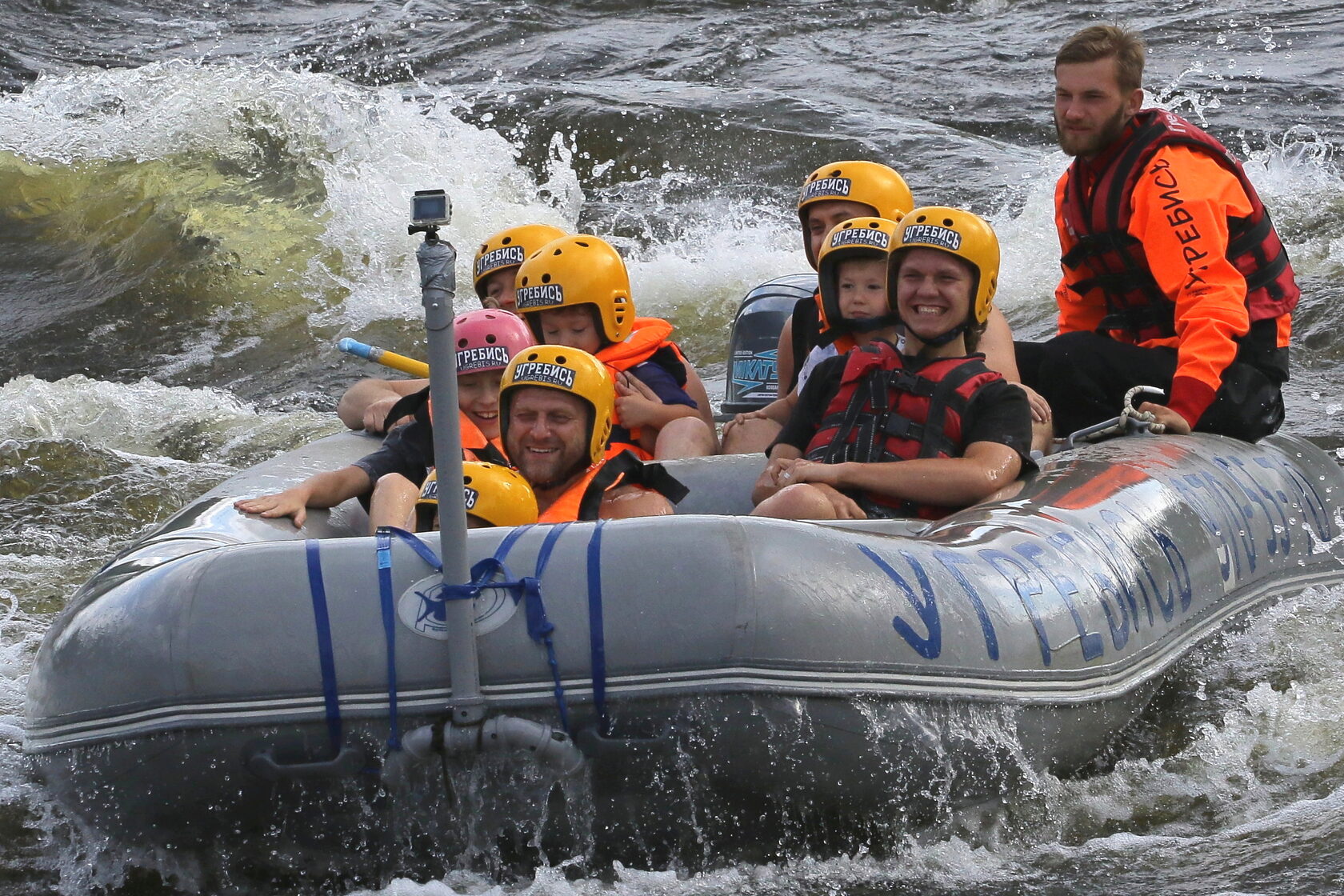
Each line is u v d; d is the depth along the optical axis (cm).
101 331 3741
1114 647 1306
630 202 4312
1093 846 1211
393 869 1190
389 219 4134
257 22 6906
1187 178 1747
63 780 1176
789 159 4488
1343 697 1462
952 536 1316
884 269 1675
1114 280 1841
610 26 6462
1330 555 1738
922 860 1198
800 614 1118
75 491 2542
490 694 1103
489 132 4531
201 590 1127
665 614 1105
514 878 1185
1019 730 1213
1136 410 1709
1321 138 4547
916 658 1156
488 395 1598
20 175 4350
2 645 1873
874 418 1532
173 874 1223
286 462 1694
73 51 6469
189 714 1114
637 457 1648
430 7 6775
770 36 6206
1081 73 1778
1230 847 1188
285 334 3731
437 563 1123
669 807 1153
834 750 1140
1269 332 1788
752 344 2366
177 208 4184
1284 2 6362
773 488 1512
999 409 1504
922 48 6003
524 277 1795
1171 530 1465
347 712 1105
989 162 4378
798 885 1162
